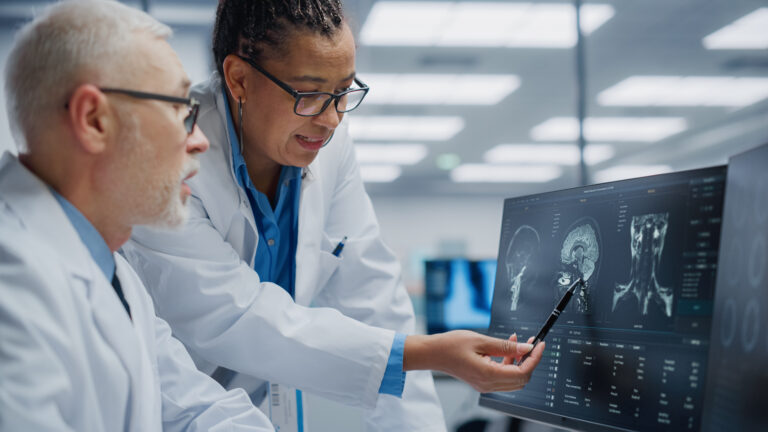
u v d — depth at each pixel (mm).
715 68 7004
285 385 1113
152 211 829
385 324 1323
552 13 5473
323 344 1056
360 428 1709
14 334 635
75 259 768
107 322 801
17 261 674
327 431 1704
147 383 898
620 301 901
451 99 7910
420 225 12898
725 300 723
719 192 799
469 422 1809
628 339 876
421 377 1234
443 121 8891
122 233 864
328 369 1060
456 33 5883
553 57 6562
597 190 981
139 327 937
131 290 950
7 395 609
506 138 9961
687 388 792
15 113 771
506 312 1108
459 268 2453
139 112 774
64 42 742
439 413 1226
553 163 11727
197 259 1118
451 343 1003
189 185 1140
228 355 1114
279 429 1218
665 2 5391
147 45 791
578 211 1006
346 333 1062
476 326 2430
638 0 5383
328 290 1381
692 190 833
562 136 9883
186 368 1059
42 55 743
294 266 1268
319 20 985
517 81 7270
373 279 1349
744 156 719
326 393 1092
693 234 821
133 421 845
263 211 1227
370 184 12898
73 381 708
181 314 1126
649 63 6820
